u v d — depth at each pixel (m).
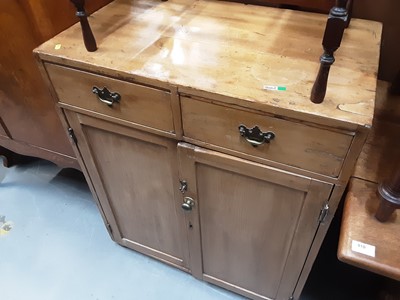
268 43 0.79
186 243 1.11
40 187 1.59
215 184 0.85
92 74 0.78
